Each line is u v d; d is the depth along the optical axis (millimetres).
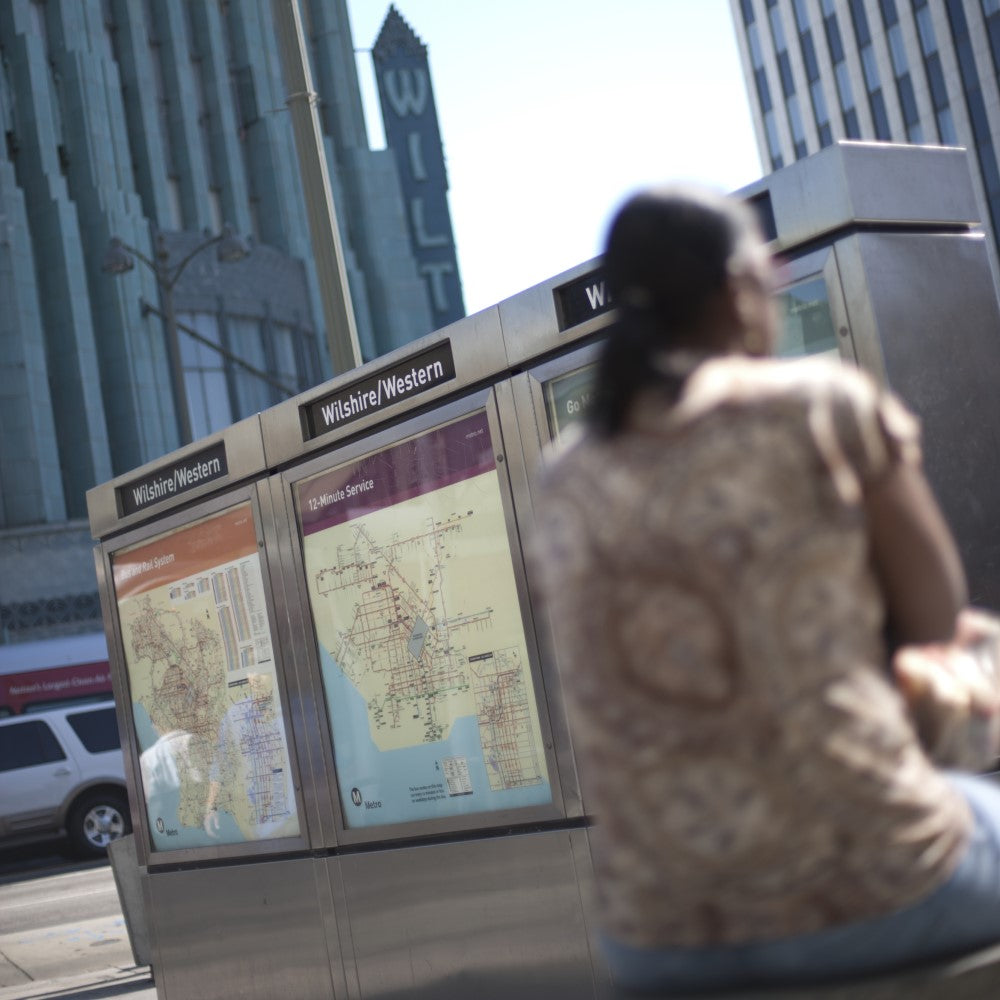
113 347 43094
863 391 1633
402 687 5332
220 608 6234
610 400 1683
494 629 4949
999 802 1822
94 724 19078
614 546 1640
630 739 1646
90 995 8383
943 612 1665
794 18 65375
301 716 5812
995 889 1696
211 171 48094
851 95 62781
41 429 40812
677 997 1716
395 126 56094
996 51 55344
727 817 1604
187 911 6496
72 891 15398
